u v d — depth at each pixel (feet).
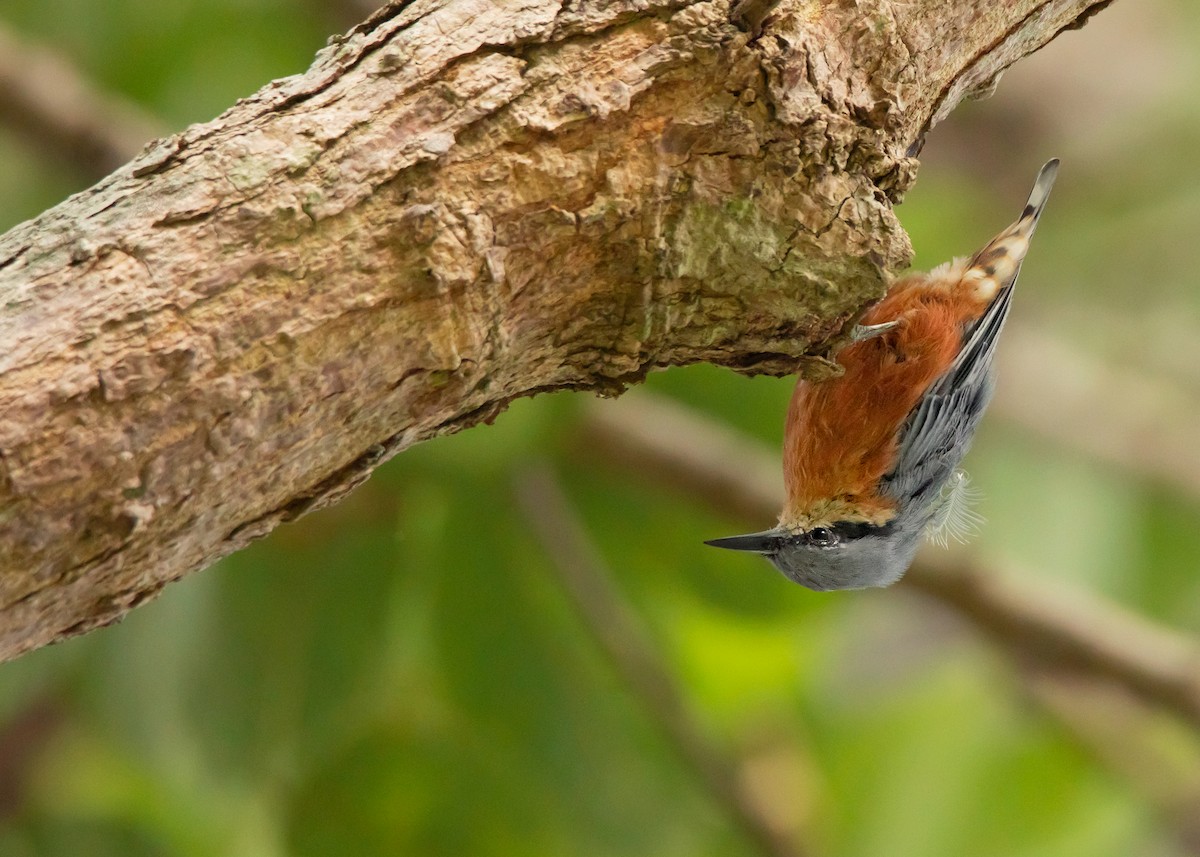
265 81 37.11
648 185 17.92
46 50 36.45
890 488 33.55
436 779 33.35
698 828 36.19
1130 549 47.47
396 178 16.42
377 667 32.76
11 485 14.17
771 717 42.88
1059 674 42.39
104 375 14.60
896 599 53.06
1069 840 42.16
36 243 15.15
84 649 32.45
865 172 19.85
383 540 32.89
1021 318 56.03
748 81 18.39
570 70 17.54
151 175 15.83
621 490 37.11
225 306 15.37
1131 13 57.41
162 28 36.68
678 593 38.37
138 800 36.65
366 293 16.07
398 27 17.35
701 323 19.61
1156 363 54.34
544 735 34.22
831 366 21.72
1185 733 43.78
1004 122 57.47
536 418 30.76
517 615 34.35
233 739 31.99
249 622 32.24
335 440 16.79
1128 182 55.52
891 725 43.32
